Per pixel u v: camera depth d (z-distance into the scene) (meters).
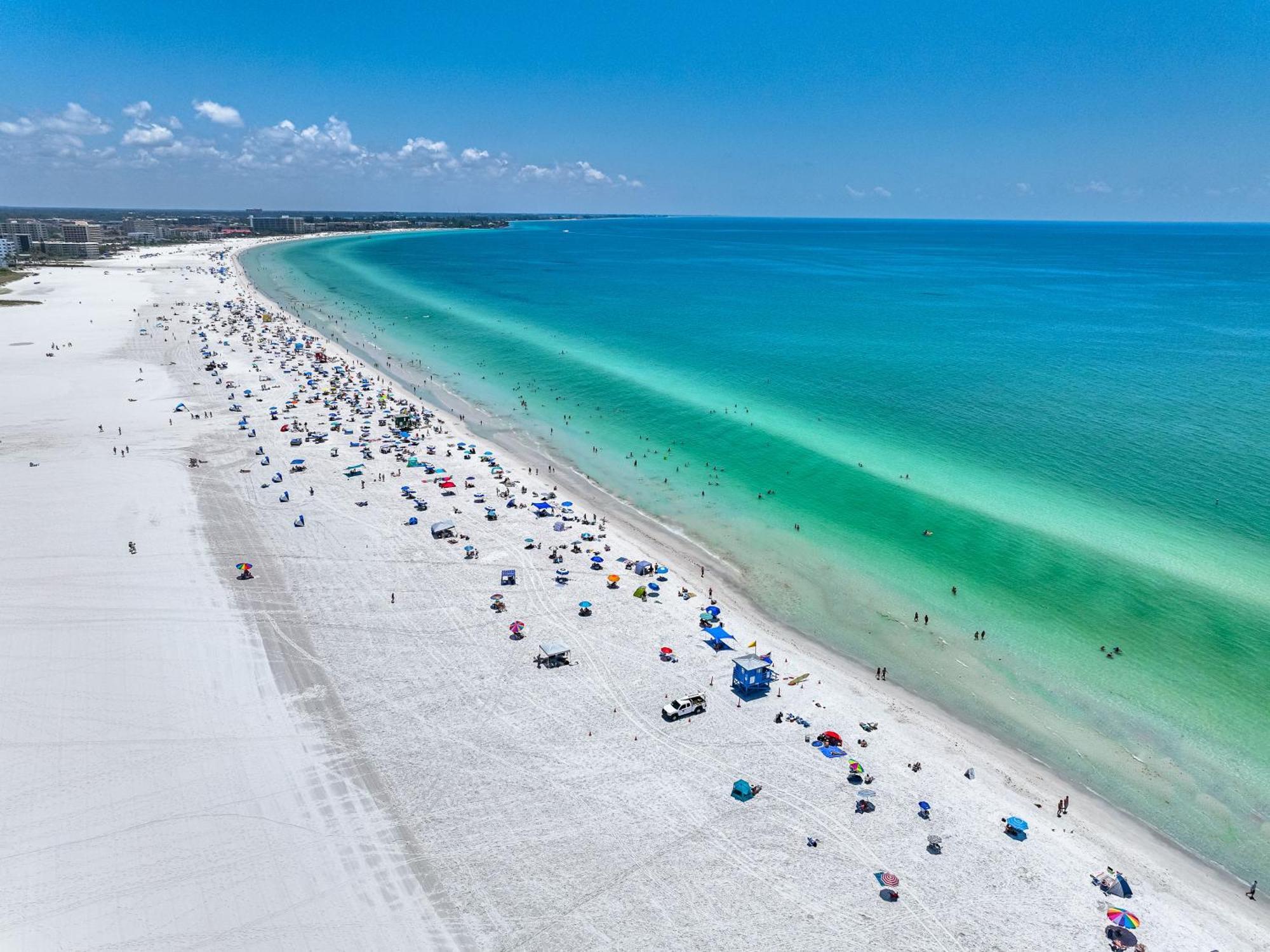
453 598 48.19
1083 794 34.28
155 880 27.78
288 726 36.09
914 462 71.31
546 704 38.50
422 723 36.69
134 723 35.88
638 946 25.75
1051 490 64.25
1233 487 63.75
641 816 31.53
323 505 61.19
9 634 42.44
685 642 44.59
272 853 29.09
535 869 28.78
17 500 59.56
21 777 32.34
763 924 26.73
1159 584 49.91
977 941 26.47
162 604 46.00
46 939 25.44
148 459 69.19
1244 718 38.56
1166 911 28.12
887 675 42.72
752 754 35.50
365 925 26.30
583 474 71.19
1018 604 48.81
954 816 32.25
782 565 54.41
